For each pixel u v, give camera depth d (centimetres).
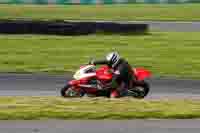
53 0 14375
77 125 3008
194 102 3816
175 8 14075
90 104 3553
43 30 9325
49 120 3091
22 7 13600
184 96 5212
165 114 3253
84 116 3177
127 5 14425
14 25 9250
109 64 4725
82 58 7619
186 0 14825
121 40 9156
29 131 2883
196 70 6888
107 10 13500
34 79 5900
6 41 8675
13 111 3247
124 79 4706
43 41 8812
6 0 14225
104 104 3556
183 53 8212
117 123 3062
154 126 3023
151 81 5959
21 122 3041
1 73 6238
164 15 13025
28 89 5347
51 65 7006
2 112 3212
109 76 4697
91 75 4684
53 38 9106
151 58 7731
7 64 6975
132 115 3209
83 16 12475
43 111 3259
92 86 4672
